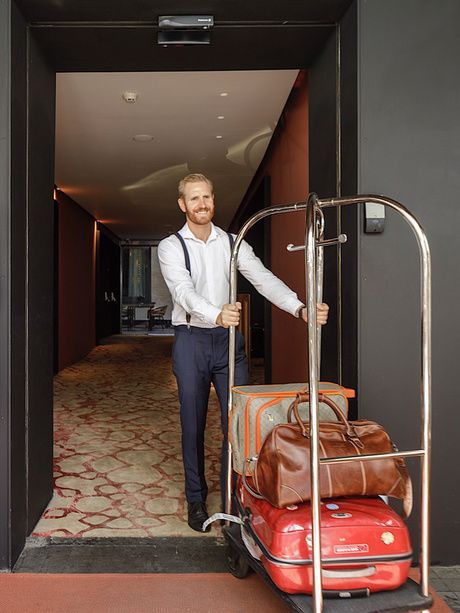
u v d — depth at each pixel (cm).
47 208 251
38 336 237
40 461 241
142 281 1716
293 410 151
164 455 338
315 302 133
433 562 207
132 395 555
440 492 207
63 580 189
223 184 705
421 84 209
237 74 366
